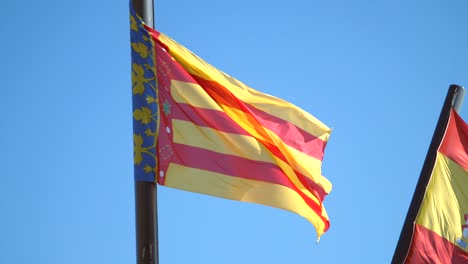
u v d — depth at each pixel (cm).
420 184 2247
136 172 1862
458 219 2223
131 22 1936
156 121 1902
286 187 1947
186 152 1898
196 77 1959
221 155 1919
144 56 1930
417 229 2209
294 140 2033
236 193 1906
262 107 2033
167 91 1927
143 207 1822
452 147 2272
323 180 2009
